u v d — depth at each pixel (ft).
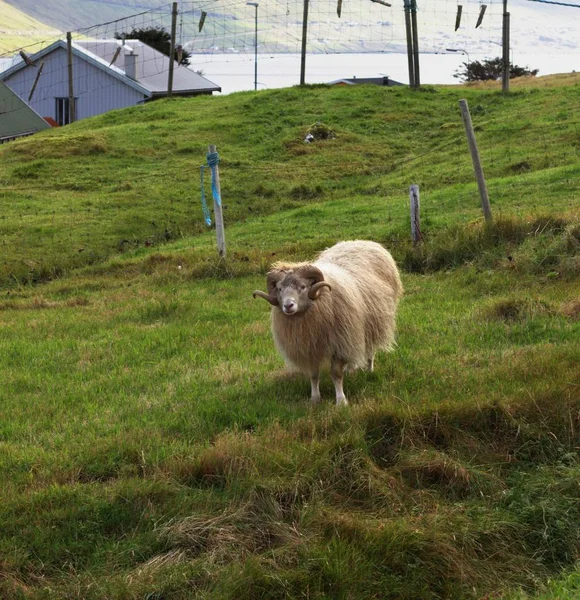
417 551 25.29
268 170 65.72
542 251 39.17
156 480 27.43
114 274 46.98
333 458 28.32
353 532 25.50
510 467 29.50
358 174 65.21
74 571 24.20
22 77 118.62
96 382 33.58
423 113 81.87
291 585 23.52
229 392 32.07
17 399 32.71
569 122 65.36
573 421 30.09
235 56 419.95
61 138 73.41
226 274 43.70
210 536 25.18
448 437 29.84
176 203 58.95
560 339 33.45
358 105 84.94
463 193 52.03
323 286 30.58
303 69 97.35
